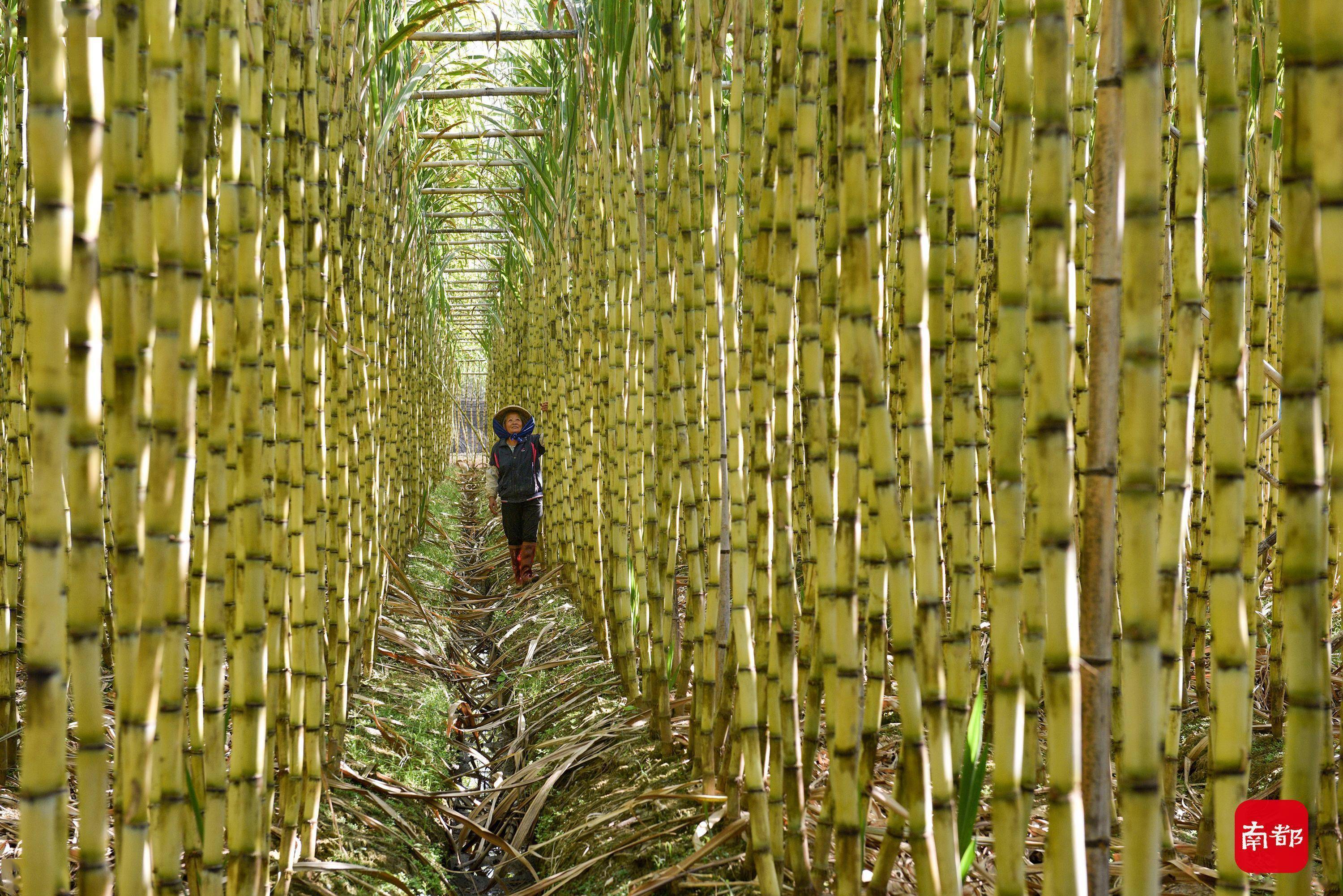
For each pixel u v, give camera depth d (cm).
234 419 147
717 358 190
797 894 148
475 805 257
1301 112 70
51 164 72
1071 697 82
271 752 154
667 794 199
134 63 84
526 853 220
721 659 198
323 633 207
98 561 80
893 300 189
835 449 131
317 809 188
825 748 208
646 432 255
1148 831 78
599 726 268
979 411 191
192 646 136
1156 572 76
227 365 119
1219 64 75
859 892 125
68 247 74
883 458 106
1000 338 88
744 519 149
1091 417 82
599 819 209
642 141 237
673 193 214
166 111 87
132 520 87
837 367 131
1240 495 79
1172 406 108
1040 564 105
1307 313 72
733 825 175
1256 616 186
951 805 103
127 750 89
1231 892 82
